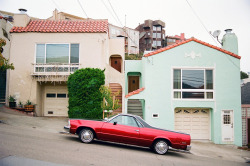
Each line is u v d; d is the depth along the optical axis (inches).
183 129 525.0
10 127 393.1
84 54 573.9
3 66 442.3
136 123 339.0
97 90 494.6
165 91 509.7
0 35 552.4
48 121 506.0
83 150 290.5
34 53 570.6
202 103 508.4
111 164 246.4
